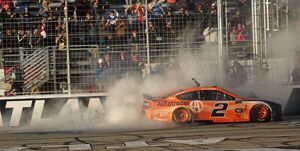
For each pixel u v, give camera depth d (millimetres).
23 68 40844
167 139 28953
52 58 40844
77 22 41406
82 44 41531
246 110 37344
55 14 42312
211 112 37156
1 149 26922
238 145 25859
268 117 37406
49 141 29844
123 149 25609
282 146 25156
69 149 26172
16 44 41406
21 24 41531
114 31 41750
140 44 41562
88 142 28766
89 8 42594
